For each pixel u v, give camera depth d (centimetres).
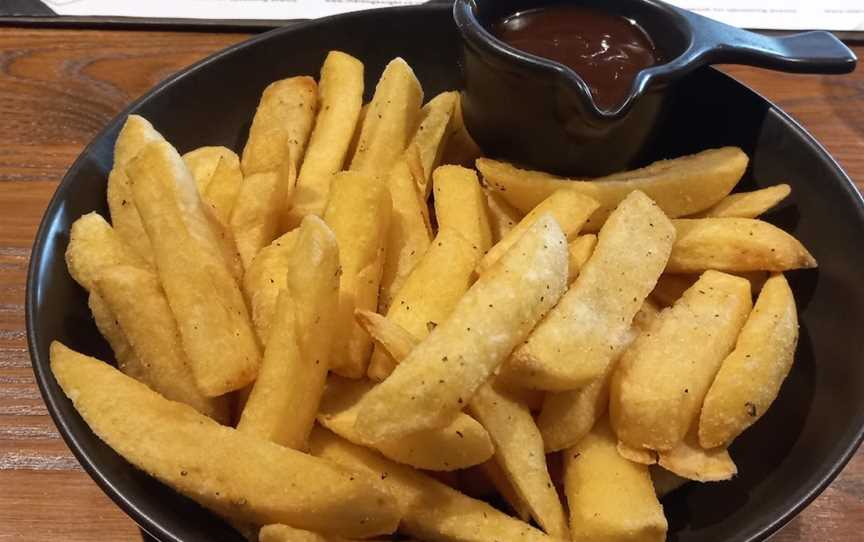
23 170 33
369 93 33
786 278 27
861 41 40
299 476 18
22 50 37
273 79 32
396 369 19
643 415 20
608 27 28
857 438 22
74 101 35
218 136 31
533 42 27
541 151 27
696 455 21
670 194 25
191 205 22
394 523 19
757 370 21
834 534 24
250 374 21
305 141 28
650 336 22
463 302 20
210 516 21
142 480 20
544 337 20
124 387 20
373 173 27
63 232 25
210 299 21
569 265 22
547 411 21
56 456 25
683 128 30
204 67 30
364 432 19
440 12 32
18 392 26
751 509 22
